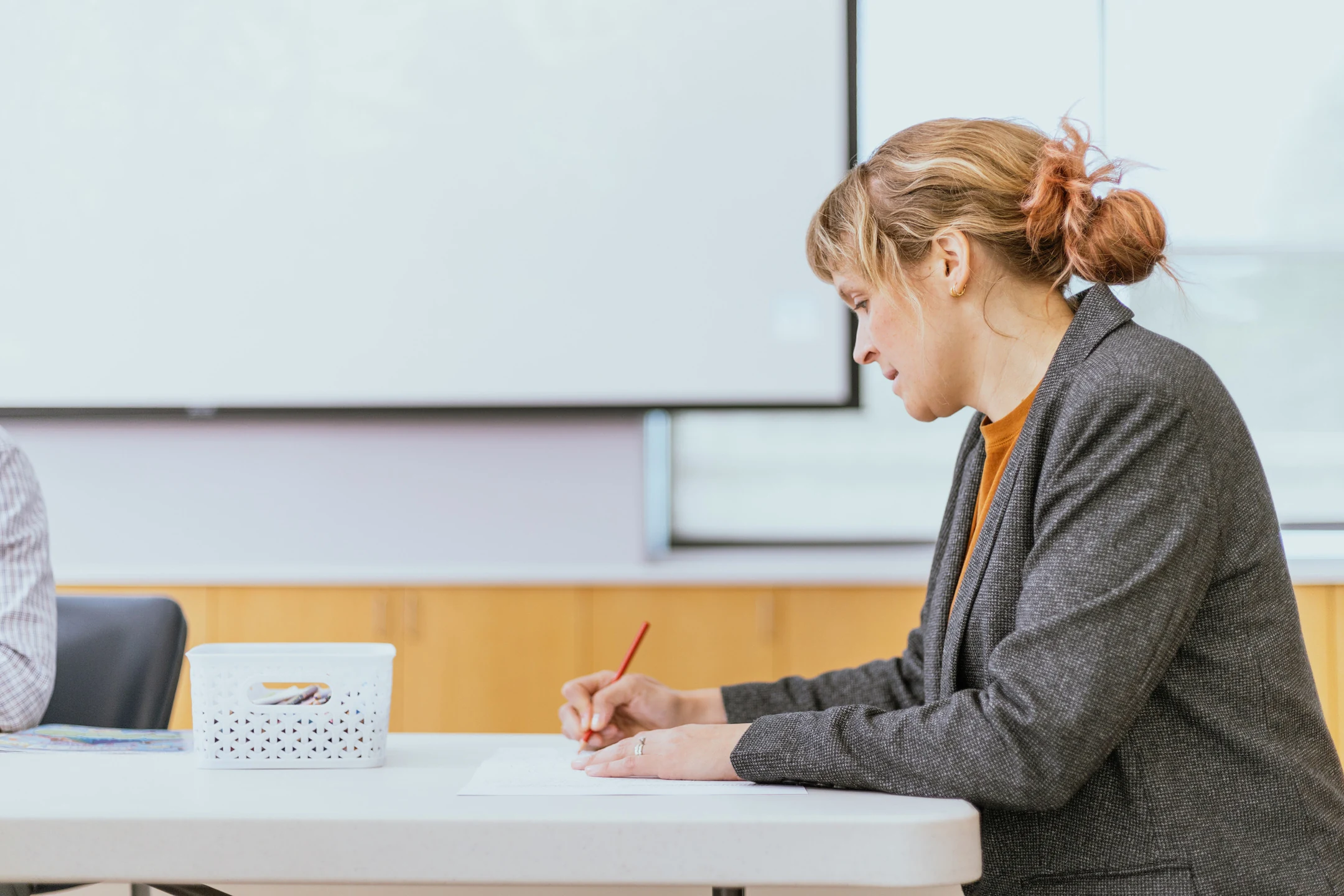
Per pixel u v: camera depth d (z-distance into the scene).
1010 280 0.94
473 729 2.34
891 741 0.81
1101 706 0.78
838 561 2.52
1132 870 0.82
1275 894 0.81
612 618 2.33
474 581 2.34
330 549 2.56
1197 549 0.81
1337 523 2.66
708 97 2.52
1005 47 2.64
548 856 0.72
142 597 1.46
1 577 1.30
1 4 2.58
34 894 1.31
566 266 2.54
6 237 2.59
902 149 0.97
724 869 0.72
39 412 2.58
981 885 0.87
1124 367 0.85
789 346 2.52
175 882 0.73
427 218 2.56
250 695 0.99
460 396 2.55
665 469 2.75
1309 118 2.62
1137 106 2.63
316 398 2.57
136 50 2.57
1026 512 0.89
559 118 2.54
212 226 2.58
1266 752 0.83
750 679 2.30
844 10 2.49
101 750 1.02
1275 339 2.66
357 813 0.74
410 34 2.55
